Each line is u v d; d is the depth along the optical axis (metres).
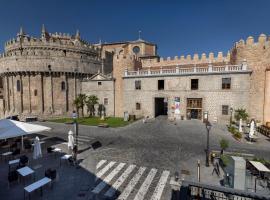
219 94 34.47
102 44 71.00
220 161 15.82
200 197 8.42
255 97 32.47
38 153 16.81
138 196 11.44
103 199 11.12
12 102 55.31
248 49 33.31
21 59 52.12
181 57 48.78
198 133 27.08
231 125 30.95
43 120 46.81
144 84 41.44
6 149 20.33
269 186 12.09
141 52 64.38
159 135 26.42
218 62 43.38
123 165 16.09
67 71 54.09
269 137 24.92
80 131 30.08
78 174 14.42
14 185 12.68
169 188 12.35
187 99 37.50
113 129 31.00
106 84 47.88
